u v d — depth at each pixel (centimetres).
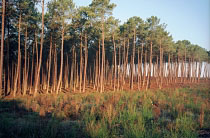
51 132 556
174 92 1928
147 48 3500
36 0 2047
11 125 651
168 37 3434
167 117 878
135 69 4709
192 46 4697
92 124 638
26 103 1187
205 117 819
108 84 3841
